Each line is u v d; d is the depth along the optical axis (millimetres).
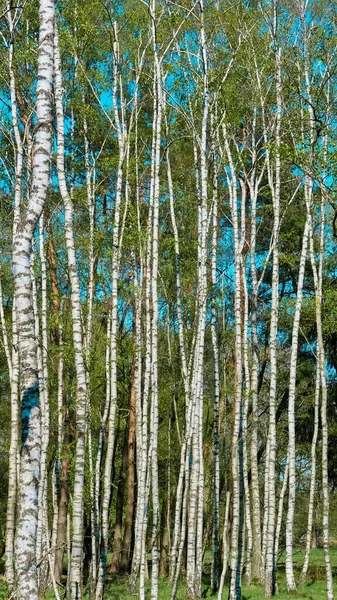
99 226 21906
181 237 21812
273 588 19734
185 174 22422
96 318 22312
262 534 22547
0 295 19125
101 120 20422
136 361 22609
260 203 27047
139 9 18375
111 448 16469
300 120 17656
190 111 18672
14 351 17500
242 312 24266
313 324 24094
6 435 27984
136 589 20219
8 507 17594
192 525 18141
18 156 17250
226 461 25344
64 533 21609
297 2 19047
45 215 20516
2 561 28500
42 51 8703
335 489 29453
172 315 23844
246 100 19531
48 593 18922
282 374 27203
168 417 26188
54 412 22422
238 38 18672
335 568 26234
